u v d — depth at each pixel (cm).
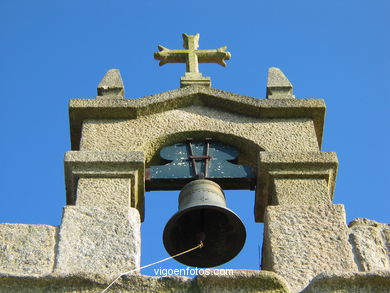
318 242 790
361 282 710
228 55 1062
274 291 711
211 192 861
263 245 828
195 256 856
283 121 940
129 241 781
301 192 852
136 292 711
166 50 1060
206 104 956
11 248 773
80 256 766
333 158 874
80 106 932
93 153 870
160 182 894
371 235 799
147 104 935
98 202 832
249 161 930
